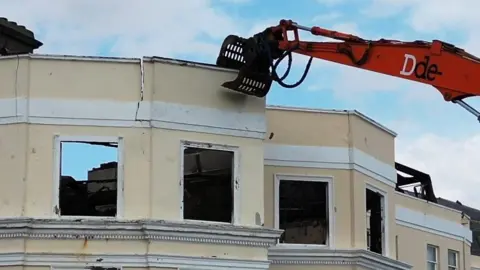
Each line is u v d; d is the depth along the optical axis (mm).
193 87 23156
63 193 22391
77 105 22531
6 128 22484
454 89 20094
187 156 23109
